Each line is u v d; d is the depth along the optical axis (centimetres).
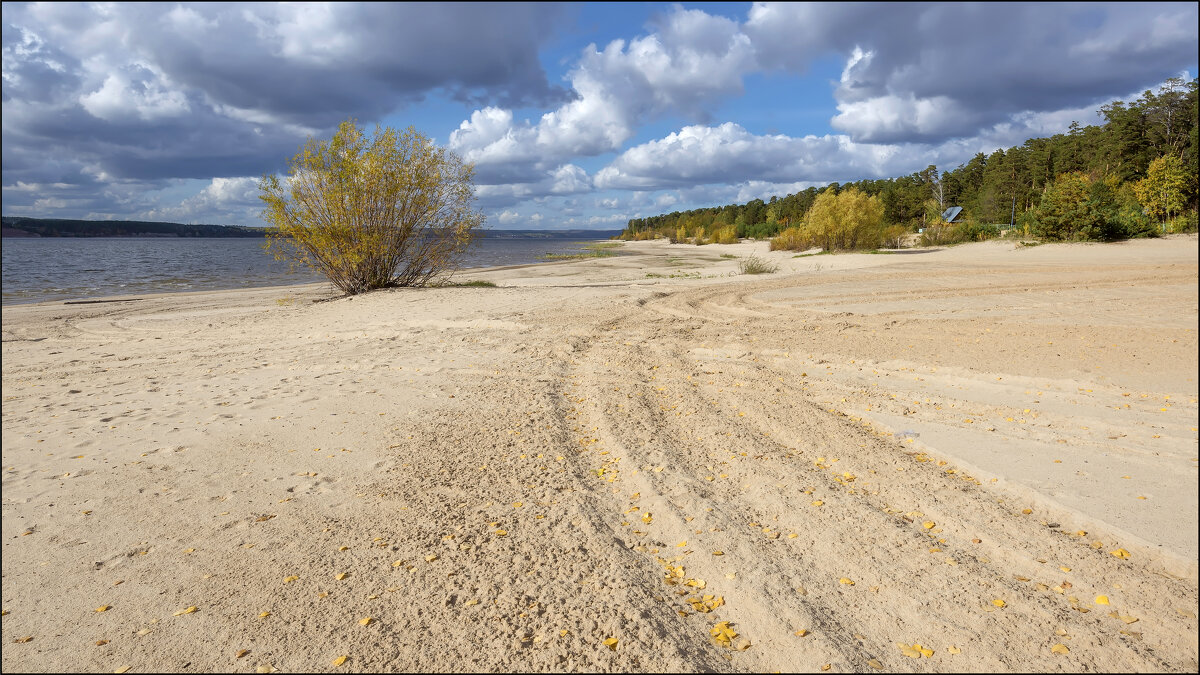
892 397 762
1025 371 848
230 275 3834
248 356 1163
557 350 1095
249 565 396
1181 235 4003
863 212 4362
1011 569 384
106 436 678
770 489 500
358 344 1242
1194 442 574
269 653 310
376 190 2050
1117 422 636
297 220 2039
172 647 316
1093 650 308
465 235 2220
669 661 300
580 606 345
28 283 3250
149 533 444
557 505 478
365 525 448
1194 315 1286
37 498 511
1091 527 427
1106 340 1040
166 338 1448
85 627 334
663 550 415
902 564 388
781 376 881
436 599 354
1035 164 8244
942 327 1228
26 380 1009
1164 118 6681
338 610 345
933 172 11144
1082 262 2831
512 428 668
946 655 306
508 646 312
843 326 1275
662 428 664
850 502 475
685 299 1778
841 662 301
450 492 506
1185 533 408
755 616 339
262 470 563
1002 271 2462
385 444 625
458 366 994
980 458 553
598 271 3484
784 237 5306
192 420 730
